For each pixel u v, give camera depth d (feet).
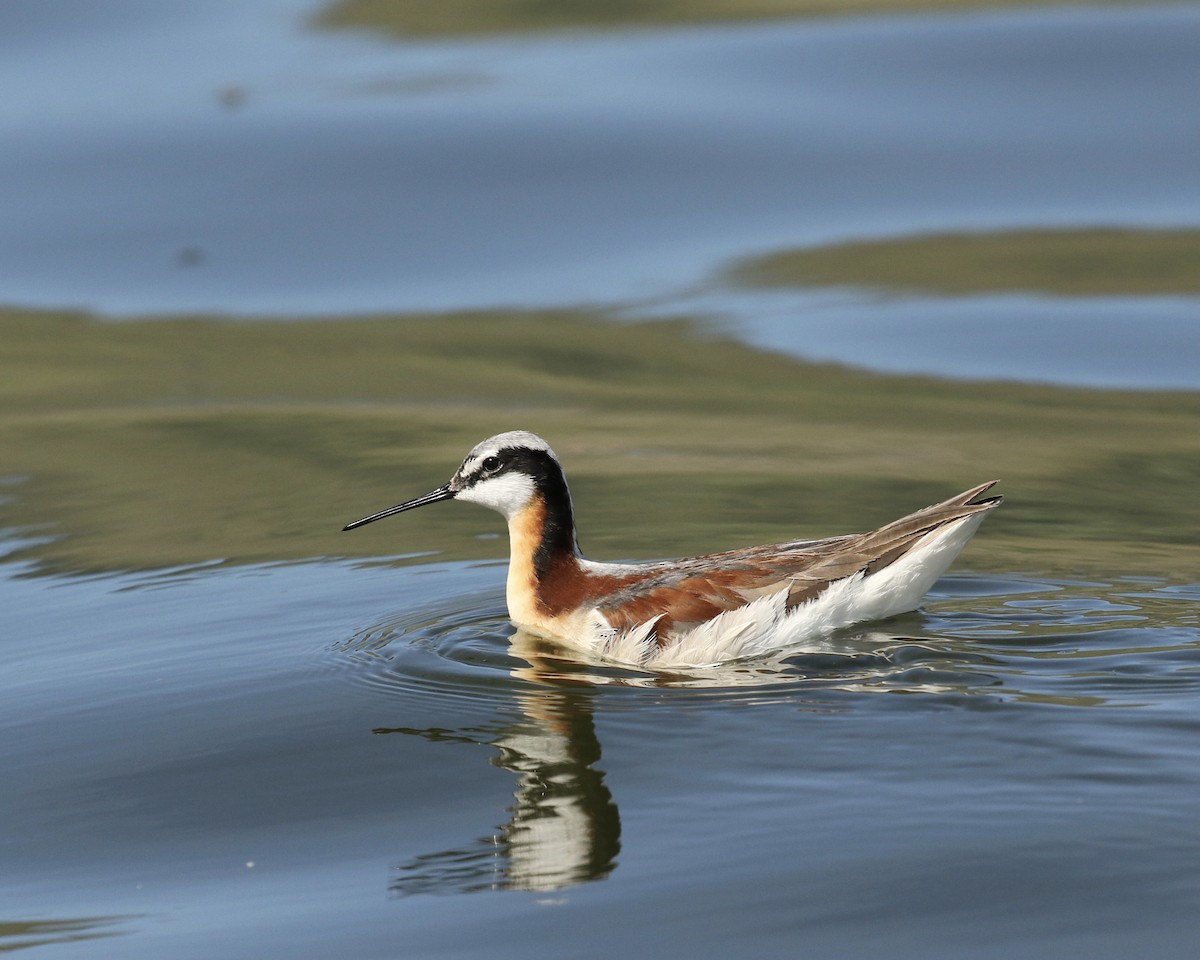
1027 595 42.19
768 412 65.62
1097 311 77.05
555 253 87.40
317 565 48.57
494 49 113.60
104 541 51.93
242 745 35.06
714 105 100.73
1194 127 95.35
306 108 102.99
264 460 60.95
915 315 77.87
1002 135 96.27
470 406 67.97
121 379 73.46
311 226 90.84
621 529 50.11
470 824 30.76
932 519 40.34
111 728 36.50
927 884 27.35
